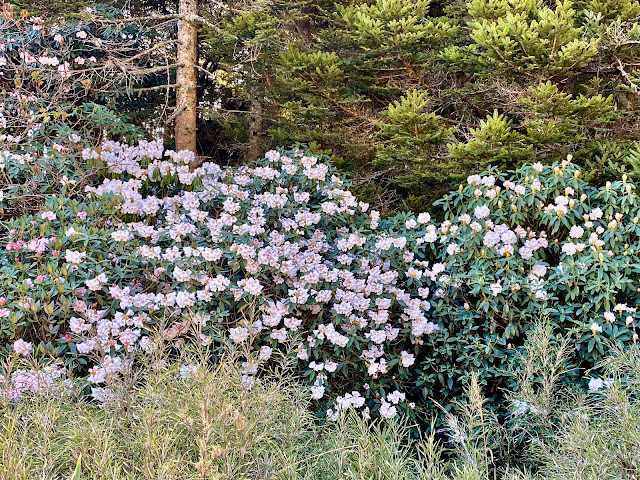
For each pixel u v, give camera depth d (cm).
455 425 237
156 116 757
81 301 323
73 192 452
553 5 601
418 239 421
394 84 614
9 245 348
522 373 307
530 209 426
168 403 205
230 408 184
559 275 370
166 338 288
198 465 162
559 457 216
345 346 361
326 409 338
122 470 187
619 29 493
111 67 608
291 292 357
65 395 232
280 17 641
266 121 711
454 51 557
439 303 384
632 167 503
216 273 369
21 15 540
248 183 455
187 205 398
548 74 509
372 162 581
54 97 525
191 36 688
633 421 202
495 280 383
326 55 588
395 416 344
